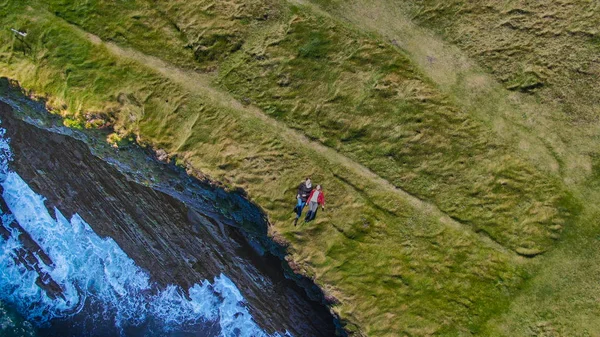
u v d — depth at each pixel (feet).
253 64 33.40
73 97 34.06
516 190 32.42
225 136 33.76
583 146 31.83
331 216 33.55
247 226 36.35
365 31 32.65
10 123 37.86
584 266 32.09
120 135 34.19
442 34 32.32
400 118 32.78
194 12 33.42
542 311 32.45
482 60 32.19
